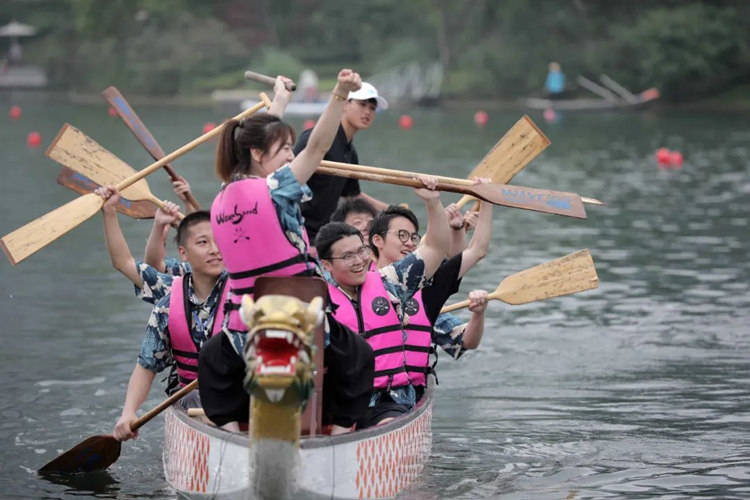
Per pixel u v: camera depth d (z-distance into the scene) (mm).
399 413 8984
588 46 70375
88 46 83500
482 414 11211
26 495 8867
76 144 11227
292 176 7293
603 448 10039
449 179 9148
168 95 79750
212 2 85562
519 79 72750
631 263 19375
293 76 78688
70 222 9547
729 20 67688
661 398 11680
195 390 9586
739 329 14648
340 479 7828
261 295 7387
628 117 61094
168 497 8781
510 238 22031
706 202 27469
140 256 19672
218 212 7531
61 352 13500
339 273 8977
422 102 70688
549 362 13219
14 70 85375
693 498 8664
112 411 11297
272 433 7273
